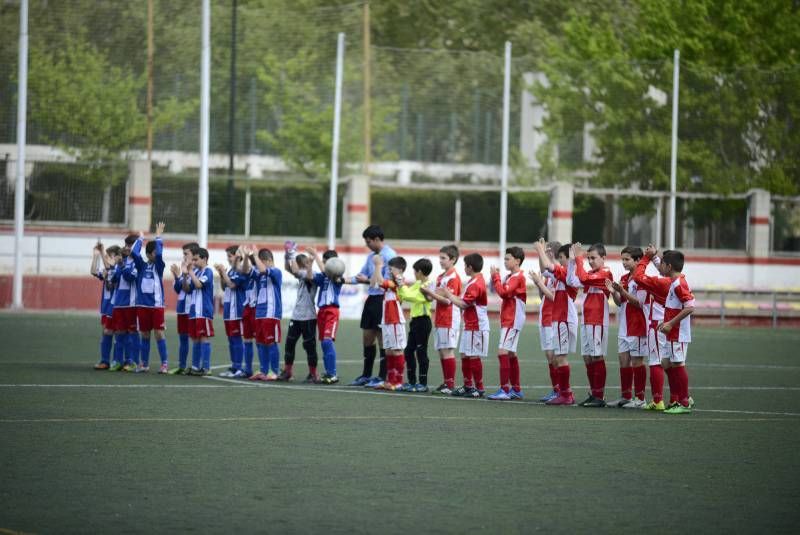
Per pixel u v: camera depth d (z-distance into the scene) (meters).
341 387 21.83
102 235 48.03
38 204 47.34
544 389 22.67
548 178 54.59
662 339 18.64
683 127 54.19
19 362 25.27
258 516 10.28
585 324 19.44
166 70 50.16
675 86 50.50
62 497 10.92
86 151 48.09
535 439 15.12
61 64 47.69
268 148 53.31
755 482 12.33
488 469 12.80
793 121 54.72
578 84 54.00
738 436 15.79
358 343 33.25
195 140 50.84
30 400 18.19
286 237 51.62
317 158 53.78
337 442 14.48
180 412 17.09
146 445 13.91
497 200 55.59
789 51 61.06
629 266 19.17
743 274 55.72
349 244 51.09
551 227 53.66
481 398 20.48
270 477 12.04
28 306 45.97
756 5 60.66
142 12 48.88
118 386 20.69
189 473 12.19
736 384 23.89
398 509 10.66
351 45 53.62
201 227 41.19
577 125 54.19
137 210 48.66
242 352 23.84
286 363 22.97
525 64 55.16
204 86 41.03
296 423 16.14
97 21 48.28
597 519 10.45
